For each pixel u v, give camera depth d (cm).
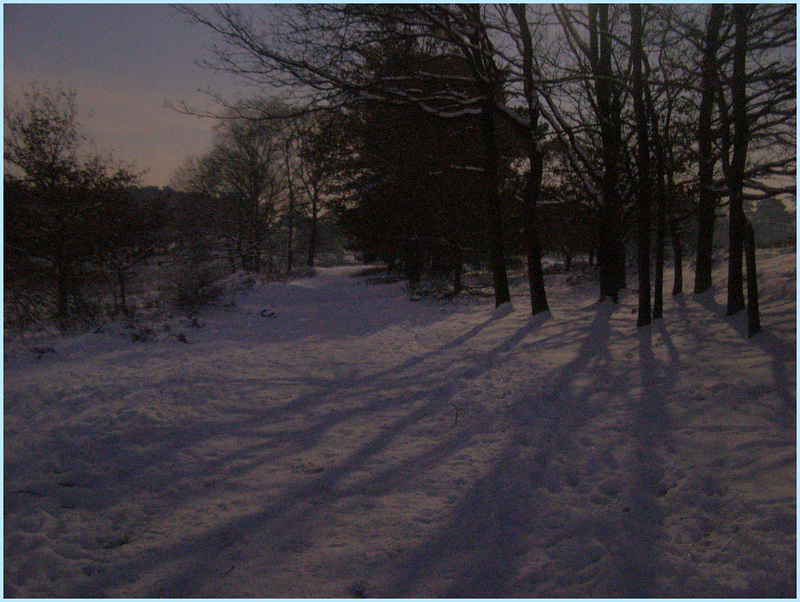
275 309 1766
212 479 490
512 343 1064
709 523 365
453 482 473
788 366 619
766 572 300
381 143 2158
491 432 592
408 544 375
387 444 575
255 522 411
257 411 694
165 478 490
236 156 3778
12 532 382
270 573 343
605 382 729
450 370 894
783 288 977
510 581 328
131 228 1661
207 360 978
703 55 930
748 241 785
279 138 3466
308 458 539
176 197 3828
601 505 412
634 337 961
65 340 1018
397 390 793
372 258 3816
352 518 415
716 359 721
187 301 1667
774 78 715
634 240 2172
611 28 1148
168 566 350
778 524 339
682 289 1391
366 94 1271
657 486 429
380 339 1239
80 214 1600
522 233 2142
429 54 1411
